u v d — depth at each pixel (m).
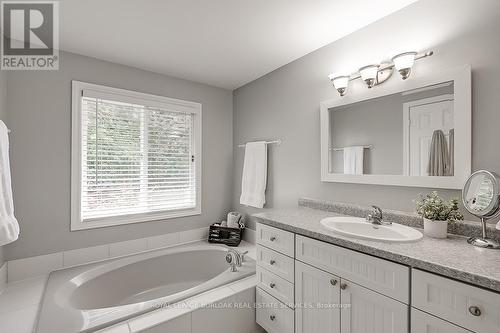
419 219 1.35
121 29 1.71
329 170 1.90
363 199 1.71
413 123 1.44
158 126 2.51
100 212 2.18
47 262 1.92
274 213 1.83
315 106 2.04
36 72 1.87
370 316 1.11
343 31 1.76
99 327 1.34
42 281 1.79
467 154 1.22
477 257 0.95
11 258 1.79
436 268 0.88
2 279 1.69
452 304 0.86
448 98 1.30
